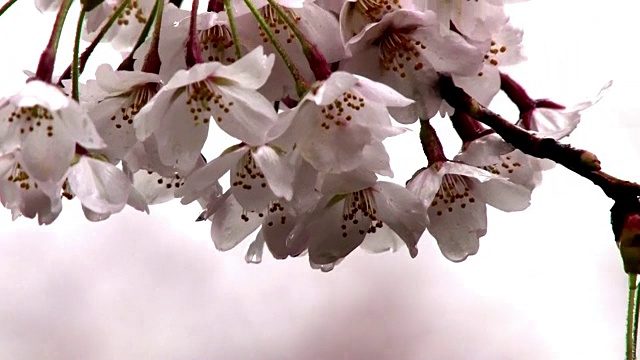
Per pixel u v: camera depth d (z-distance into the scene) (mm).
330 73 299
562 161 302
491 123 311
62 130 292
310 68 302
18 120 293
